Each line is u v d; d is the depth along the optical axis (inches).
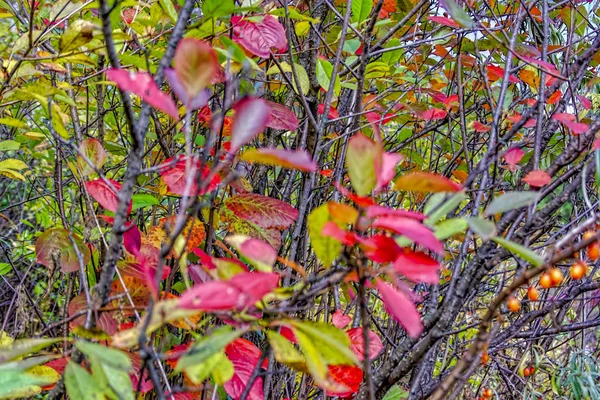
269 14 39.3
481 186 38.6
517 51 44.3
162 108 26.0
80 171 36.3
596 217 28.3
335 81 42.4
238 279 26.2
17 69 37.9
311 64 50.0
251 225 40.5
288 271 39.3
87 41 33.9
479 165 36.8
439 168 63.6
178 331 43.4
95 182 36.3
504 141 37.2
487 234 26.3
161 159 50.3
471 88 59.9
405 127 62.1
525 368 53.2
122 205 29.5
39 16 45.5
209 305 25.7
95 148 36.4
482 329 29.5
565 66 42.8
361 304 28.3
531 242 44.1
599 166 29.9
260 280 26.3
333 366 34.3
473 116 68.5
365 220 26.7
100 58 45.1
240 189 42.0
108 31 27.8
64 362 34.2
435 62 63.7
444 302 38.1
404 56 63.0
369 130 57.1
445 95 55.7
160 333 38.3
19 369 27.5
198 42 26.1
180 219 26.8
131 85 26.0
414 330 26.2
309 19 40.0
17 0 51.7
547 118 48.0
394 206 58.4
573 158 34.9
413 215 26.5
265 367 37.4
